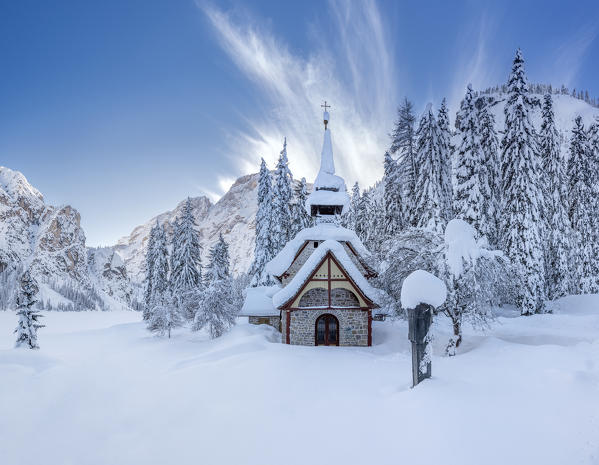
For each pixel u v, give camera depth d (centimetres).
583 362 1157
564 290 3484
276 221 4253
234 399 1291
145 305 5969
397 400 1015
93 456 970
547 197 3506
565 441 659
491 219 3198
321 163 3188
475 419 790
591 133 4200
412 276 1171
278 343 2333
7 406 1447
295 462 802
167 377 1759
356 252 2841
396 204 3931
